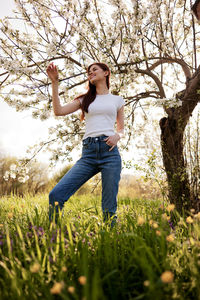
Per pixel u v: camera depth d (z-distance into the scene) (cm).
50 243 124
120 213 246
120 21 292
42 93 292
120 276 105
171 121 272
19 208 296
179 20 362
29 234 147
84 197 545
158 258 116
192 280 104
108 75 240
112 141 207
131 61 314
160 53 328
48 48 273
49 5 295
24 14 289
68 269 114
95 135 211
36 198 470
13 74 277
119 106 234
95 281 77
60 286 75
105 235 135
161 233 113
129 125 365
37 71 282
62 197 202
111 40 293
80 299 92
